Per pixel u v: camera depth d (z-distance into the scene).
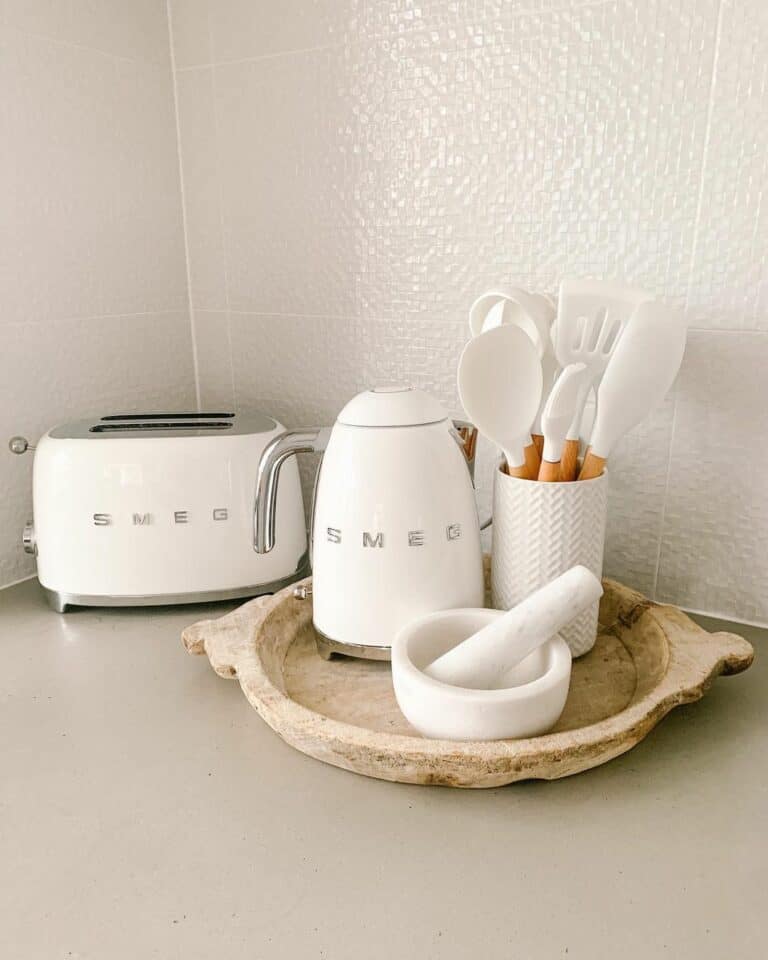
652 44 0.63
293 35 0.80
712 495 0.69
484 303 0.65
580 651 0.63
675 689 0.53
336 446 0.59
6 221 0.75
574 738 0.48
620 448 0.73
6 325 0.77
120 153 0.85
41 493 0.72
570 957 0.38
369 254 0.82
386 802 0.49
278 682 0.59
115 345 0.88
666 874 0.43
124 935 0.40
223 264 0.92
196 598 0.74
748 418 0.66
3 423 0.78
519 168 0.72
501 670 0.52
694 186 0.64
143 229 0.89
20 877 0.43
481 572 0.63
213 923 0.40
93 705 0.59
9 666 0.65
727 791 0.49
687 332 0.67
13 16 0.73
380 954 0.38
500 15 0.69
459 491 0.59
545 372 0.63
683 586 0.73
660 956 0.38
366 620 0.60
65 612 0.75
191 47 0.87
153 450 0.71
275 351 0.91
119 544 0.71
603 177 0.68
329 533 0.60
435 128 0.75
